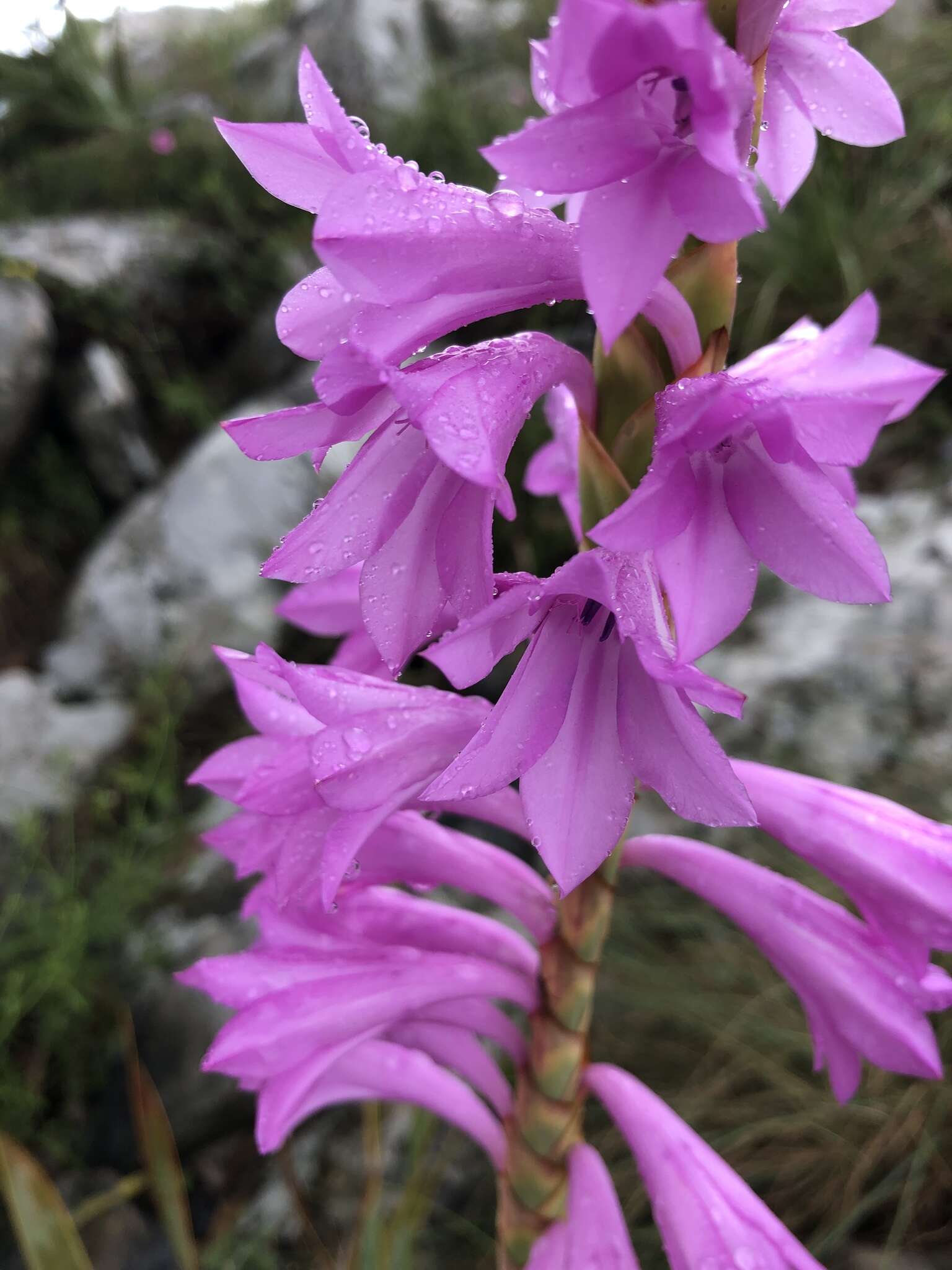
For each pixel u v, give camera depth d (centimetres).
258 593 39
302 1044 10
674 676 6
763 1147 21
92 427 46
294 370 51
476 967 11
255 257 53
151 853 32
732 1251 9
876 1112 20
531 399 8
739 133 6
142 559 39
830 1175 20
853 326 8
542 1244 11
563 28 6
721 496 7
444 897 26
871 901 10
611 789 7
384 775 9
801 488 7
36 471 46
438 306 7
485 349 7
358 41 62
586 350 40
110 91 71
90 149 65
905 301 34
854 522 7
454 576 7
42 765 34
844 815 10
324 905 8
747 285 37
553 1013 11
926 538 26
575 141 6
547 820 7
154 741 33
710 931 24
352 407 7
